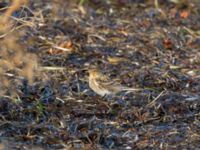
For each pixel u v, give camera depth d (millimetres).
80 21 16766
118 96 13664
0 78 13203
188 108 13359
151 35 16328
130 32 16438
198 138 12375
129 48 15656
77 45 15578
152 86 14164
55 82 14047
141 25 16891
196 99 13625
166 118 13016
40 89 13781
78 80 14195
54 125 12664
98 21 16922
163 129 12648
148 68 14820
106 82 13664
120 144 12219
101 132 12492
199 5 18359
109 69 14711
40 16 16281
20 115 12977
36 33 15625
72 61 14953
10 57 13227
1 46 13117
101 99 13570
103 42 15859
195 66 15055
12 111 13055
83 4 17703
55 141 12219
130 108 13281
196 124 12859
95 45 15688
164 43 15969
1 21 12859
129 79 14359
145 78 14406
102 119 12891
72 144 12156
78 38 15914
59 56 15055
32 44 15266
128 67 14828
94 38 15992
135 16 17438
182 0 18375
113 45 15742
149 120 12922
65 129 12570
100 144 12211
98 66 14820
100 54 15312
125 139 12336
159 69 14820
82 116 13000
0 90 13227
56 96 13617
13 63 13273
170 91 13914
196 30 16906
